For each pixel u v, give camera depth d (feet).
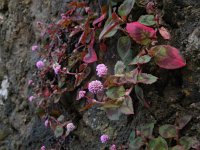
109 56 0.55
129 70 0.49
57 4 0.72
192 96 0.45
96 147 0.56
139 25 0.46
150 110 0.47
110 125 0.54
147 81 0.45
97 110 0.57
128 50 0.49
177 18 0.47
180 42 0.46
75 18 0.63
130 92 0.47
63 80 0.64
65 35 0.66
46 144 0.68
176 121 0.45
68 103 0.63
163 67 0.44
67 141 0.63
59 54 0.65
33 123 0.73
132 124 0.50
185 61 0.44
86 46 0.59
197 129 0.43
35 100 0.72
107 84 0.47
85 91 0.57
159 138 0.44
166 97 0.47
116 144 0.52
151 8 0.48
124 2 0.49
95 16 0.58
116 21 0.49
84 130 0.59
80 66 0.59
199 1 0.46
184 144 0.43
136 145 0.46
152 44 0.46
